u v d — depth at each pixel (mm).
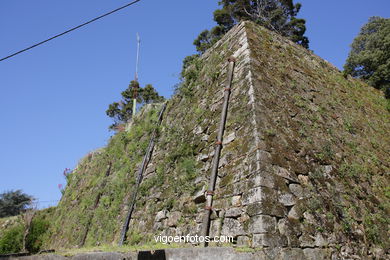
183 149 7543
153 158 9227
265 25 22359
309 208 5129
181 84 10203
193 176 6559
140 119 12125
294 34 23531
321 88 8570
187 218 6062
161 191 7555
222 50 8867
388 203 6801
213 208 5461
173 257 4027
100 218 9953
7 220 16422
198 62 9969
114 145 12820
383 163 7988
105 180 11508
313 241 4766
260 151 5199
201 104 8203
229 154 5840
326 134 7082
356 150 7539
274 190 4863
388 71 13727
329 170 6211
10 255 4387
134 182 9281
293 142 5980
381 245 5762
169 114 10102
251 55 7254
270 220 4492
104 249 5520
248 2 23828
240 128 5988
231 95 6941
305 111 7137
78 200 13148
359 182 6699
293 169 5445
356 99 9742
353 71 15969
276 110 6348
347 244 5211
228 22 24375
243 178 5172
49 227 14000
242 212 4820
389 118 10398
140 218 7797
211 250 4168
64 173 16984
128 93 36094
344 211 5672
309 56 9484
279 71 7590
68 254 4352
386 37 15281
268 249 4207
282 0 23953
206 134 7039
